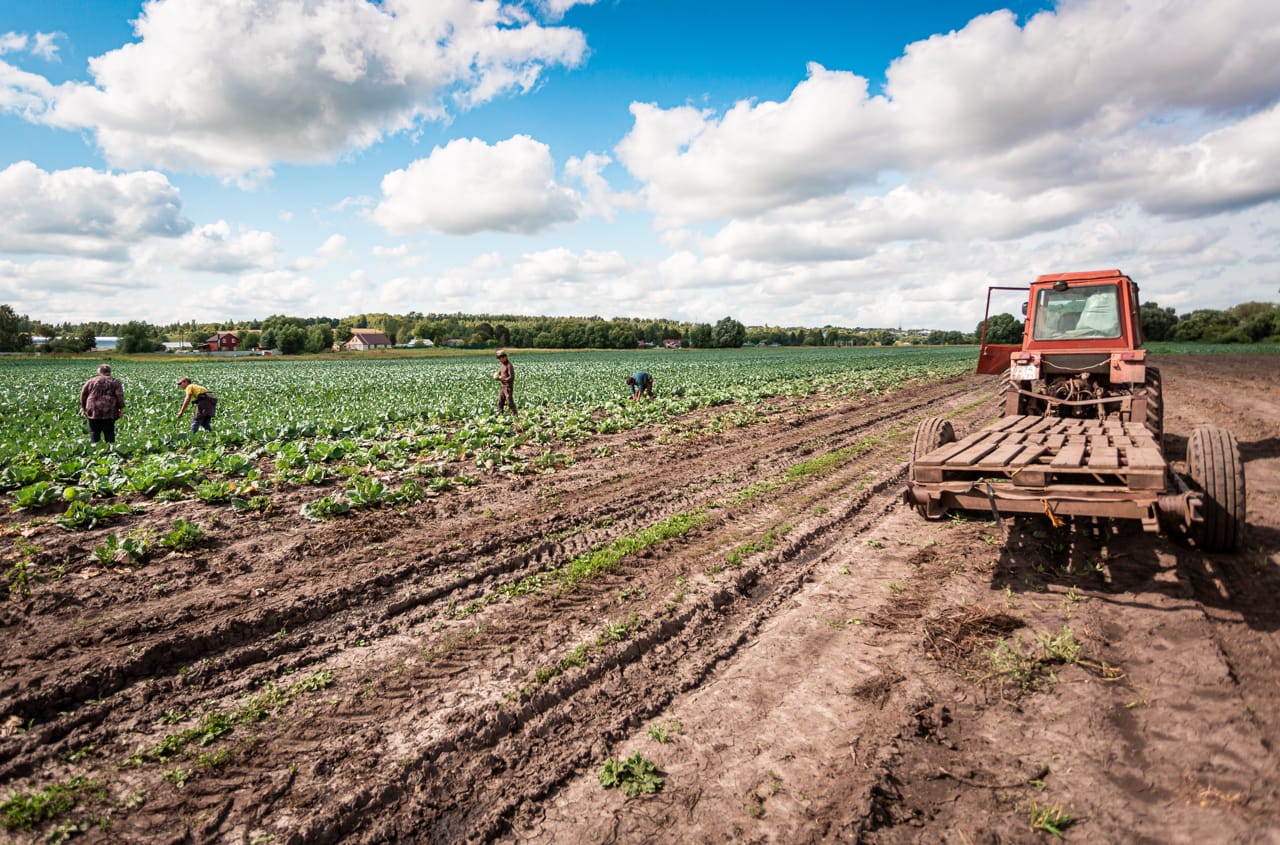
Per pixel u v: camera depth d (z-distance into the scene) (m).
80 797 3.39
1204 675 4.11
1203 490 5.92
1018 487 5.32
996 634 4.85
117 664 4.61
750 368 45.81
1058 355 8.99
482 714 4.08
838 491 9.49
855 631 5.04
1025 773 3.39
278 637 5.20
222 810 3.31
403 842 3.14
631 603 5.71
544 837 3.12
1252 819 2.95
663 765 3.60
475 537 7.66
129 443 13.45
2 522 8.23
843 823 3.06
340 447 12.53
